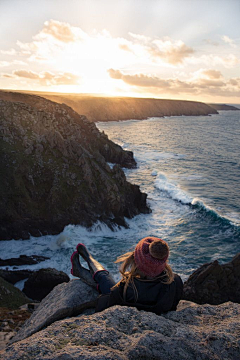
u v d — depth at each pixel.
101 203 36.44
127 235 32.94
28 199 34.62
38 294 20.50
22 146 38.78
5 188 34.19
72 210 34.84
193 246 28.92
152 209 39.81
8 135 39.47
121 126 165.25
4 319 8.46
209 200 43.06
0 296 14.38
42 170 37.31
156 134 130.50
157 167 65.31
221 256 26.83
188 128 166.00
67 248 29.94
